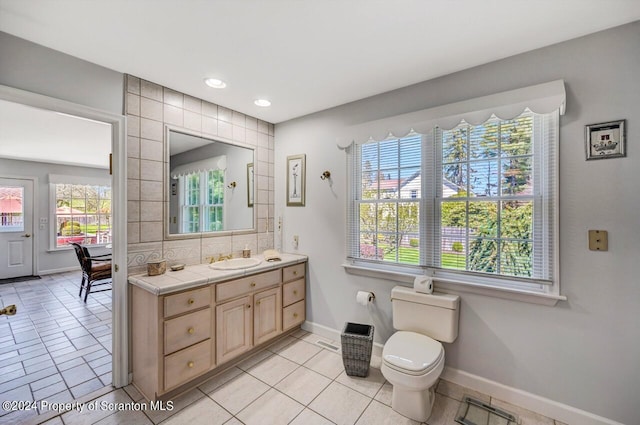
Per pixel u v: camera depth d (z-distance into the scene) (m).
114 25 1.51
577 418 1.65
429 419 1.71
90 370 2.23
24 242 5.27
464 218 2.04
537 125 1.79
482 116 1.86
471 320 1.97
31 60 1.65
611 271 1.56
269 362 2.35
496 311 1.89
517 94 1.74
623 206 1.53
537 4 1.36
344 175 2.62
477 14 1.43
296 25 1.52
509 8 1.38
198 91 2.34
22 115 2.84
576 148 1.64
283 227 3.11
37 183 5.37
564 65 1.67
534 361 1.77
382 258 2.42
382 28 1.54
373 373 2.19
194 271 2.22
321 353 2.49
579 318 1.64
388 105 2.34
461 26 1.53
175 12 1.41
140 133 2.11
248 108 2.72
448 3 1.35
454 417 1.73
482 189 1.97
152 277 2.03
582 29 1.56
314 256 2.85
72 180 5.71
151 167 2.17
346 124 2.60
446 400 1.87
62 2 1.33
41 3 1.33
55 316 3.36
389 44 1.69
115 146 2.01
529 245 1.81
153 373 1.80
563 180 1.67
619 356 1.55
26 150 4.50
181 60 1.87
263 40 1.65
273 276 2.55
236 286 2.22
